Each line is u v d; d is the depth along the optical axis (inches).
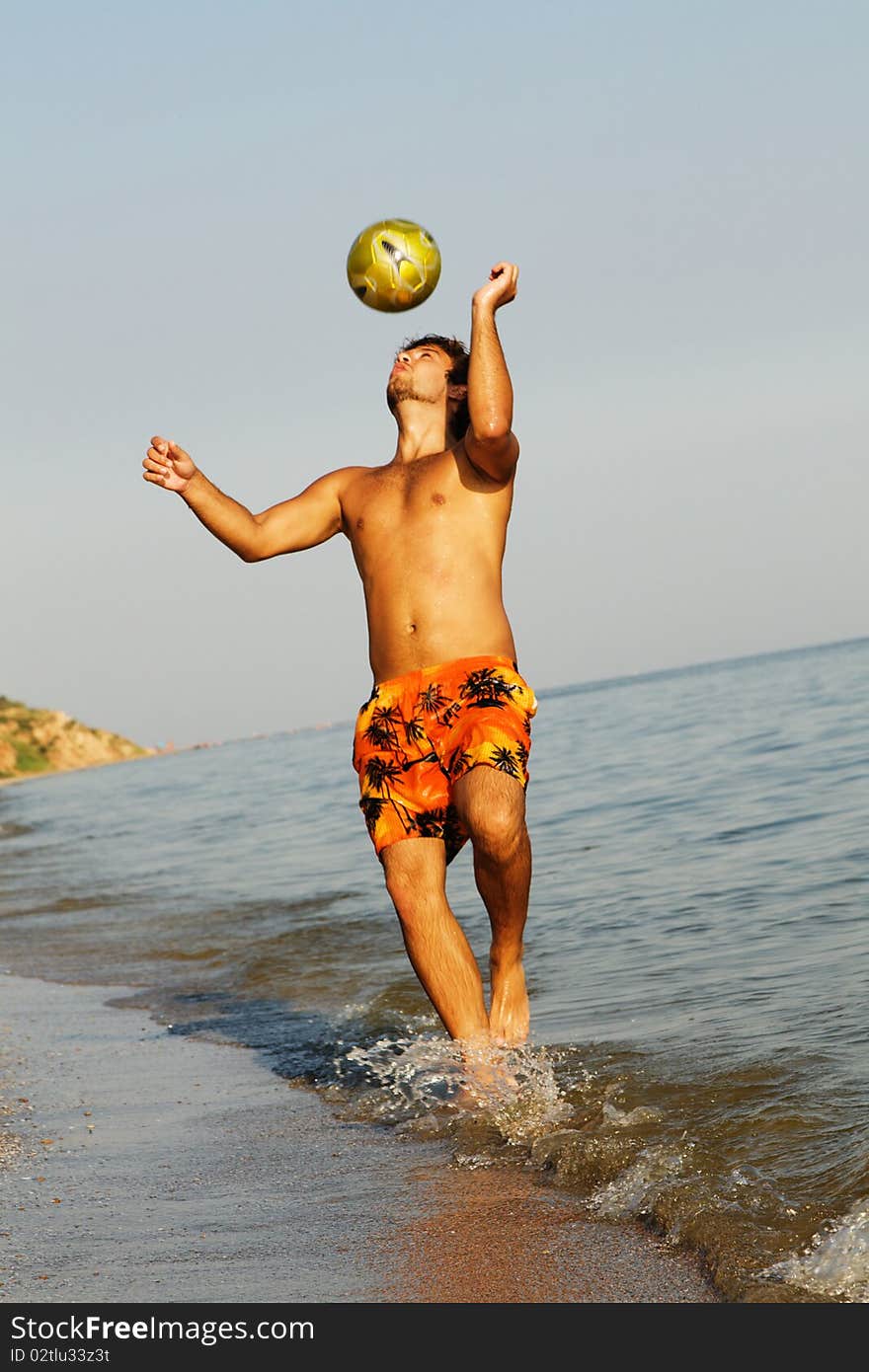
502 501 185.3
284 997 260.2
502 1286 114.0
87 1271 123.7
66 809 1341.0
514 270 179.2
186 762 2655.0
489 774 170.4
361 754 183.8
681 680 2994.6
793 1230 118.0
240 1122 173.3
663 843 417.1
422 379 193.9
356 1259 122.2
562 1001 224.7
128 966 318.3
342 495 195.0
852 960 221.9
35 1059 220.7
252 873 507.2
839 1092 152.8
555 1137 150.3
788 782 538.9
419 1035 214.2
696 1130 146.9
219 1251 126.6
